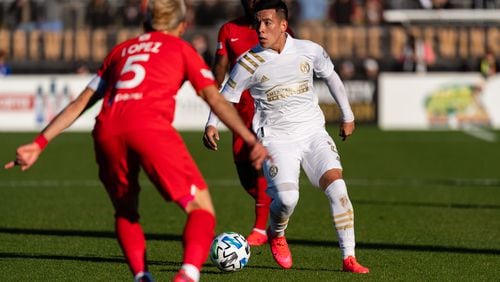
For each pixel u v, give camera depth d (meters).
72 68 116.12
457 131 100.56
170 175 21.39
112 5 120.56
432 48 116.44
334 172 28.25
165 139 21.45
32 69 116.62
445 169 66.88
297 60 28.59
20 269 29.80
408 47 113.44
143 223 41.16
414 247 34.22
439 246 34.44
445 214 43.84
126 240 22.14
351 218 28.45
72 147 84.94
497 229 38.91
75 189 55.19
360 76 104.88
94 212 45.06
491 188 55.44
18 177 61.94
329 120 102.31
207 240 21.38
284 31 28.61
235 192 53.53
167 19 22.56
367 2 120.31
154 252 33.22
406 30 116.56
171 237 37.09
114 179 22.14
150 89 21.77
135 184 22.31
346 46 117.69
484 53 115.00
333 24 120.25
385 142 88.50
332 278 27.98
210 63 103.12
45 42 117.69
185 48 22.25
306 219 42.25
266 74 28.59
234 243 28.80
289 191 28.02
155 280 27.78
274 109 28.86
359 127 104.19
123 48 22.56
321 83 101.81
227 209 46.22
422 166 68.81
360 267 28.73
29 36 117.94
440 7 114.88
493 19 113.00
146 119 21.47
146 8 22.78
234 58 35.19
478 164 70.38
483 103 103.69
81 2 120.12
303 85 28.86
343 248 28.81
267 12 28.06
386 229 38.91
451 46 117.06
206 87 22.00
